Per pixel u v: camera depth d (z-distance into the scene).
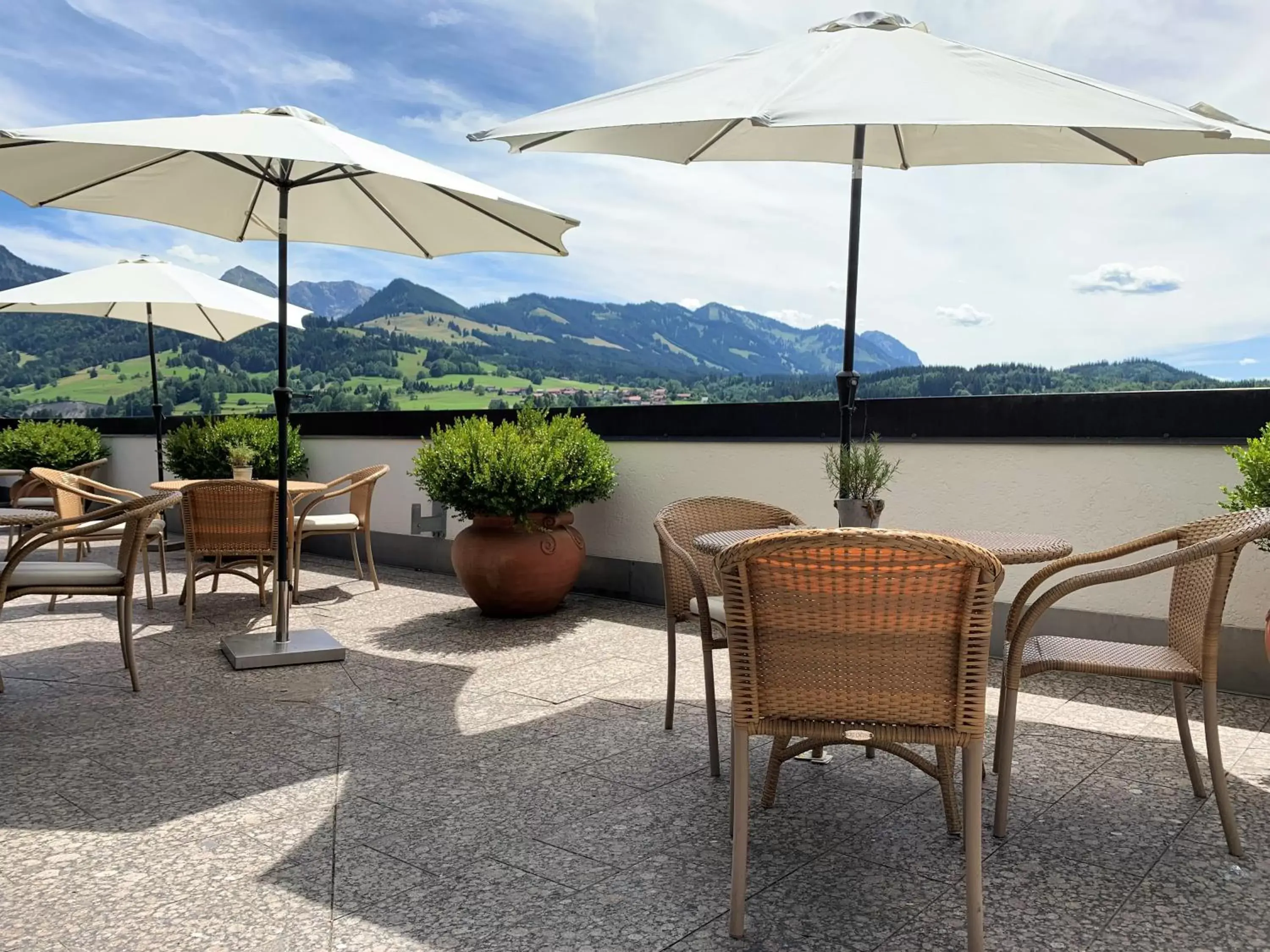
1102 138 3.49
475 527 5.50
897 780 2.99
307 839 2.53
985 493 4.67
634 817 2.69
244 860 2.40
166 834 2.56
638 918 2.11
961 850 2.48
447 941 2.01
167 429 9.43
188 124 3.78
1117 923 2.10
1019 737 3.43
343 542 7.99
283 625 4.58
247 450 6.22
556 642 4.93
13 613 5.57
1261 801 2.82
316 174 4.43
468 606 5.92
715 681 4.18
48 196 4.45
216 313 7.83
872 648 2.01
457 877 2.31
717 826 2.63
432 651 4.72
